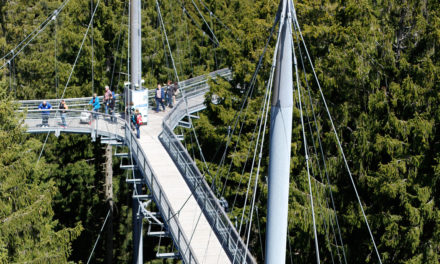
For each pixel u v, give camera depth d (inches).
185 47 1952.5
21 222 830.5
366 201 979.9
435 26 930.7
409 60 978.1
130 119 1123.9
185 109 1261.1
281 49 398.0
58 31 1627.7
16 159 880.3
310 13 1080.2
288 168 415.2
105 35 1610.5
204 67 2073.1
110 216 1513.3
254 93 1098.1
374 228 945.5
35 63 1572.3
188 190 835.4
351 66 952.3
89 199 1663.4
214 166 1141.7
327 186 971.3
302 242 977.5
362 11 984.3
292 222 928.3
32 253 873.5
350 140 983.6
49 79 1592.0
